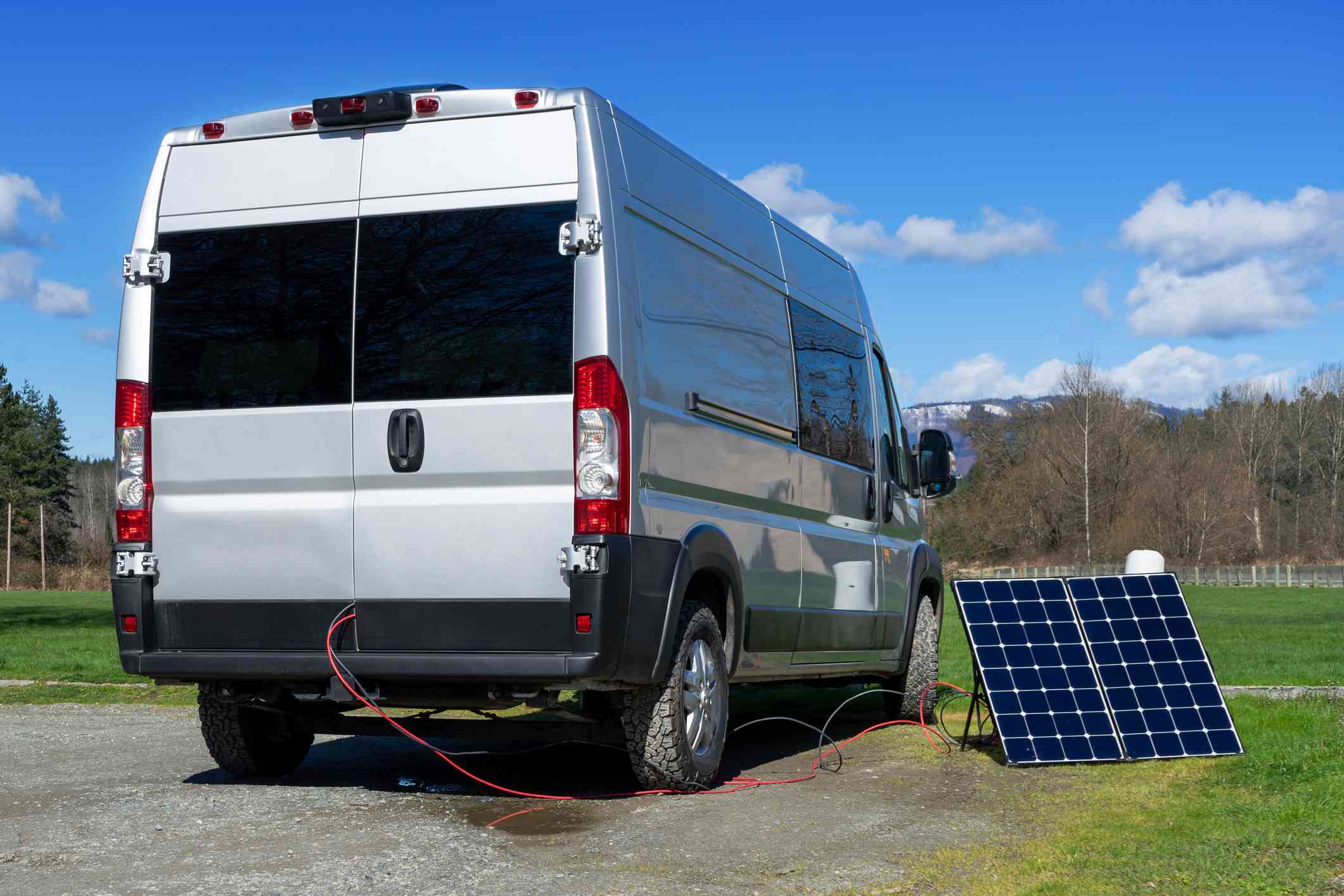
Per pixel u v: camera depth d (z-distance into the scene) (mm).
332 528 5762
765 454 7066
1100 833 5023
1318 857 4379
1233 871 4215
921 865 4559
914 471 9844
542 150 5656
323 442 5777
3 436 87250
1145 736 6887
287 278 5918
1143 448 83500
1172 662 7168
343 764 7359
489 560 5547
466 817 5531
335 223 5879
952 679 11766
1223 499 84000
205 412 5969
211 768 7266
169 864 4668
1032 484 84188
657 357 5875
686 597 6242
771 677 7270
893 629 9000
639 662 5613
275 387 5887
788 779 6625
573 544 5426
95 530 120812
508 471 5535
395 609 5680
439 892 4223
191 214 6102
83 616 33688
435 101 5770
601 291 5496
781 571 7168
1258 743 6980
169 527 6008
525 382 5539
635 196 5883
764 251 7445
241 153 6074
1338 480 100188
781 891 4211
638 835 5125
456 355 5641
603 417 5434
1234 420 103812
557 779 6750
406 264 5762
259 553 5867
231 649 5938
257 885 4328
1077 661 7141
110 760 7637
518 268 5609
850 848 4855
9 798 6211
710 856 4727
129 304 6129
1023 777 6543
